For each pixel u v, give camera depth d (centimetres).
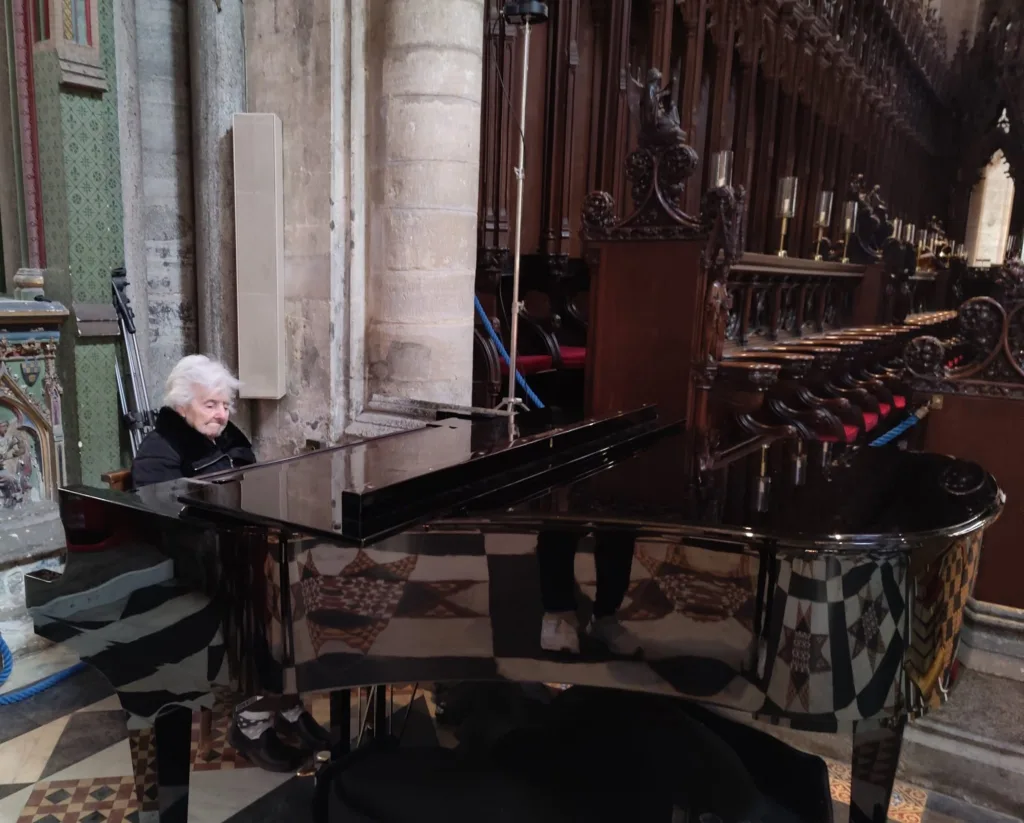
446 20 408
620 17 670
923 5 1501
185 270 478
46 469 399
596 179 705
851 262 816
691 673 202
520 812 208
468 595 200
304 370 456
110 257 412
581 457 281
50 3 371
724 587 195
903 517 209
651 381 427
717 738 251
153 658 203
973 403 333
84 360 404
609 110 686
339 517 180
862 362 665
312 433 460
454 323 443
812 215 1023
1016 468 325
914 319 925
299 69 428
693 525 196
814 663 193
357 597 192
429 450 250
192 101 453
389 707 314
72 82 380
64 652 371
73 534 209
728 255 394
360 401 457
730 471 271
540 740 250
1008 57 1534
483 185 606
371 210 444
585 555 202
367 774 228
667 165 409
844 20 1051
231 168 448
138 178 445
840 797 281
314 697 344
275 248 443
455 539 196
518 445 254
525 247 670
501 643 203
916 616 198
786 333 603
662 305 418
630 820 205
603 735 250
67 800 268
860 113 1177
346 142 431
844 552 187
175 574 194
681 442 325
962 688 311
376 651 196
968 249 1647
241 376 457
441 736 301
